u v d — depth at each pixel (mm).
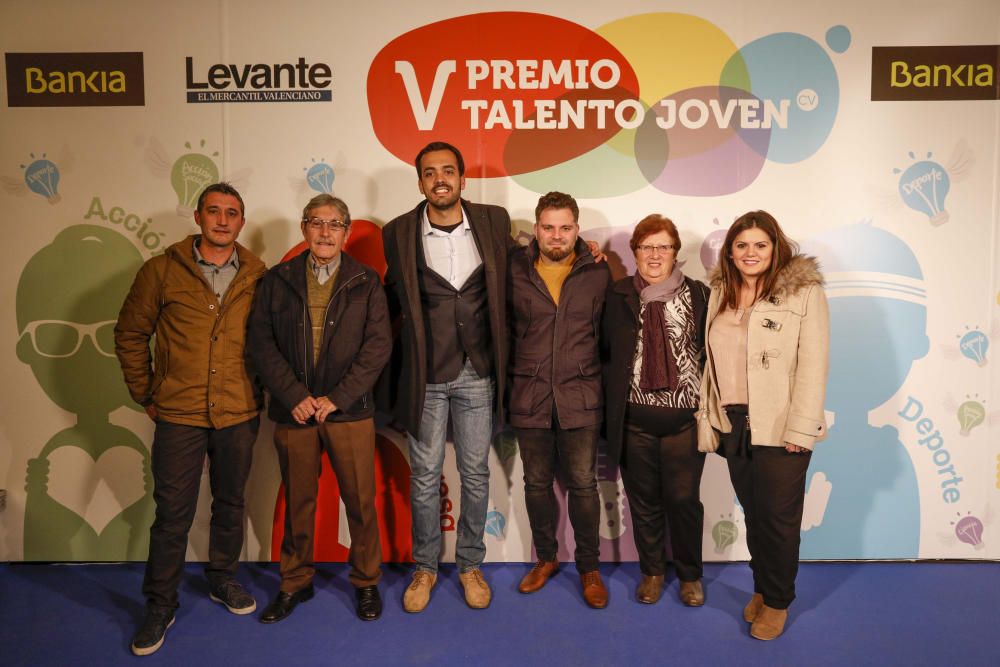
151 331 2615
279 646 2434
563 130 3055
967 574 2977
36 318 3096
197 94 3053
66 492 3127
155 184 3072
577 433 2672
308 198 3072
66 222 3084
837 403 3072
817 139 3033
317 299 2584
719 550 3119
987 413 3066
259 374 2568
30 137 3066
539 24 3033
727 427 2439
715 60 3021
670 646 2424
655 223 2547
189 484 2572
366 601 2646
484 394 2695
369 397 2650
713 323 2484
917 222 3043
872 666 2293
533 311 2652
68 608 2723
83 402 3105
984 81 3012
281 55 3043
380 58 3043
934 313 3055
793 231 3053
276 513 3133
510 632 2520
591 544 2730
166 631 2533
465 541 2771
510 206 3078
